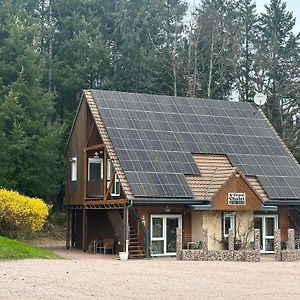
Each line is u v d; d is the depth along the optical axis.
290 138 71.31
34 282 21.25
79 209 45.44
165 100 45.53
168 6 72.00
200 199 38.81
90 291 19.33
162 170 39.31
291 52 75.31
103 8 71.44
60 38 67.44
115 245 40.44
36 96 54.00
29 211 38.97
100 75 66.19
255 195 40.44
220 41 70.88
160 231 39.19
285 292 19.89
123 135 40.56
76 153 45.66
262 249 41.91
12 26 55.53
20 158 51.28
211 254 35.06
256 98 49.19
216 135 44.31
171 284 21.56
